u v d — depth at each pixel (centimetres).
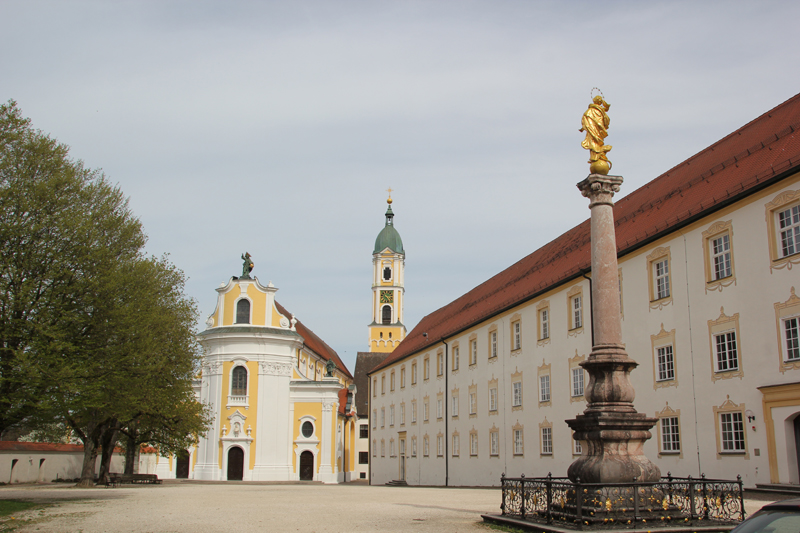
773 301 2517
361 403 11531
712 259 2858
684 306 2972
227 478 6962
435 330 6650
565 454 3909
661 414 3050
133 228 3412
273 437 7131
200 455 7069
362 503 2823
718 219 2817
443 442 5884
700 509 1700
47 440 7406
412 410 6762
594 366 1831
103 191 3284
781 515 835
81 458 6950
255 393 7169
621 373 1827
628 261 3397
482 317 5112
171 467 7156
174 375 4584
